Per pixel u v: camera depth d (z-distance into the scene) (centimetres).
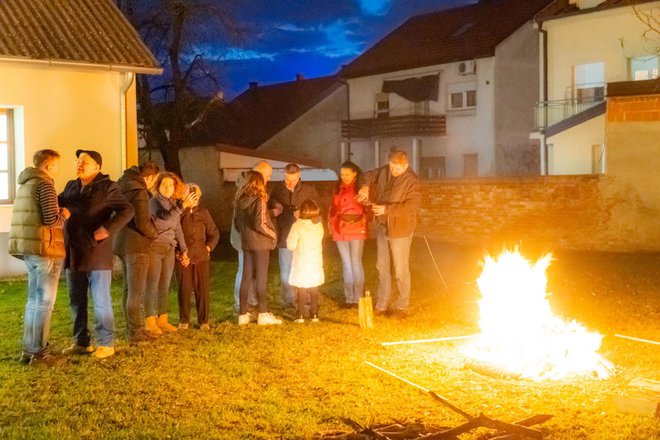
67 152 1221
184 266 800
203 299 814
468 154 3047
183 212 807
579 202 1460
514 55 2970
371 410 548
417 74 3180
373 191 909
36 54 1159
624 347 725
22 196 650
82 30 1265
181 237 788
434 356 699
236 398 576
